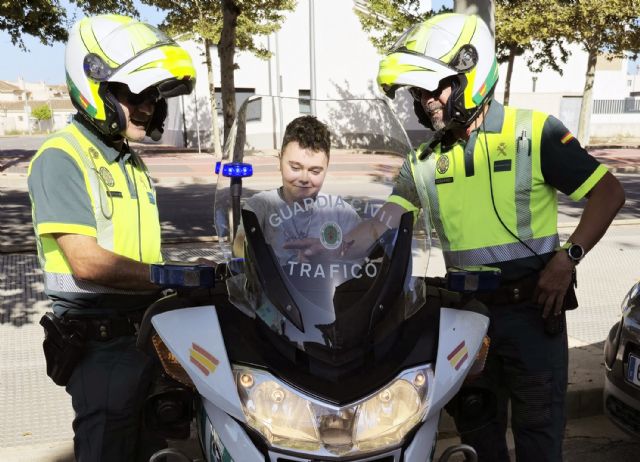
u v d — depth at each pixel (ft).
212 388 5.61
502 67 105.81
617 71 123.85
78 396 7.65
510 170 8.32
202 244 26.50
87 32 7.38
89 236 7.23
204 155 74.33
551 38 72.90
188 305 6.44
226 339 5.93
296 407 5.37
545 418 8.48
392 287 6.04
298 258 6.10
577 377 13.69
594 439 12.40
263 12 60.49
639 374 10.43
